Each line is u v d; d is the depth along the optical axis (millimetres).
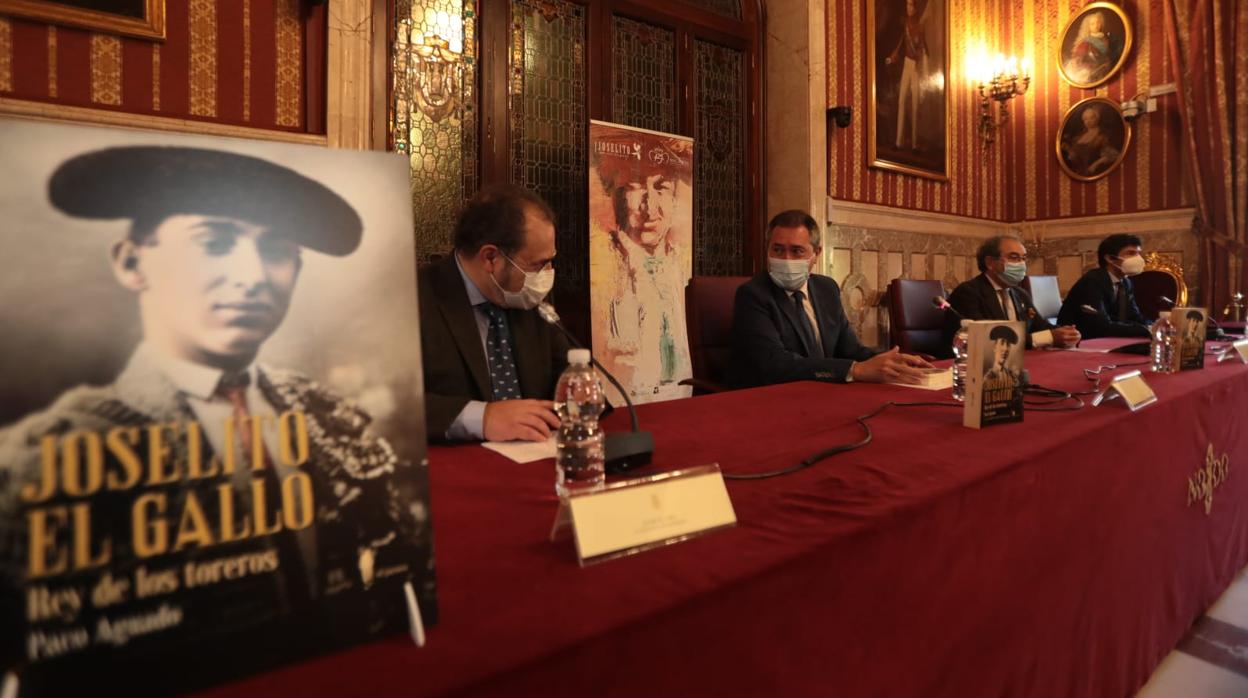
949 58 5754
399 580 514
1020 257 3531
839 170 4918
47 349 397
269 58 2920
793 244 2447
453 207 3562
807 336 2535
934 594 865
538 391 1729
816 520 780
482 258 1596
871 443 1187
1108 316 4230
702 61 4562
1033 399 1606
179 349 439
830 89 4801
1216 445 1843
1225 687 1551
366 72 3094
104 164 421
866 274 5148
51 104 2490
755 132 4801
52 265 401
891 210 5262
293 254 486
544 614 552
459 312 1637
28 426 390
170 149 446
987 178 6199
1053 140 6020
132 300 425
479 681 451
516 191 1602
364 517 503
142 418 423
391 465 521
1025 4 6066
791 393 1802
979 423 1295
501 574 637
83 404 405
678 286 4148
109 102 2604
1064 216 5996
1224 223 5090
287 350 480
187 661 424
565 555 685
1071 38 5824
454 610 560
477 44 3633
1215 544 1862
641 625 544
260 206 474
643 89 4270
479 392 1596
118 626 404
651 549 696
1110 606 1326
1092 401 1545
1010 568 1021
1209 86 5117
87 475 403
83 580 396
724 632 608
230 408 454
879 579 777
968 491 921
